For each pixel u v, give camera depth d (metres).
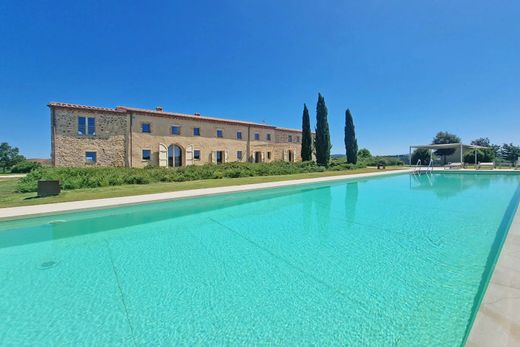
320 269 3.99
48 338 2.47
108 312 2.91
